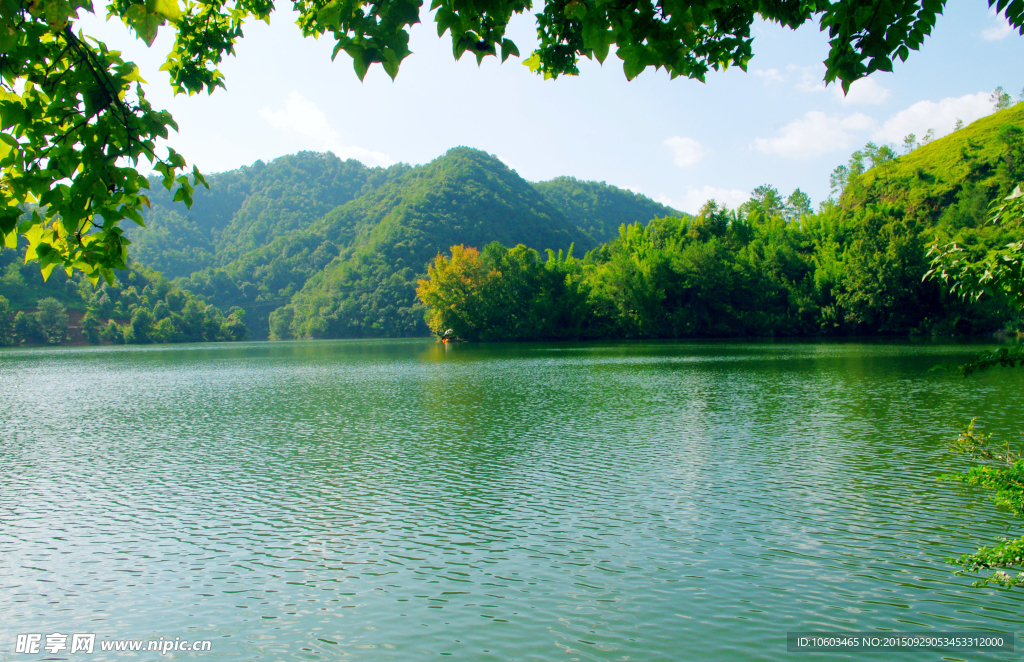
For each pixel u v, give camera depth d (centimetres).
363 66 351
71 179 391
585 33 367
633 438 2325
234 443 2425
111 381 5212
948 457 1927
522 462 2012
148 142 402
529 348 8738
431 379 4703
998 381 3553
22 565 1277
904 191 13150
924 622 995
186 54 694
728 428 2458
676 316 10100
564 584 1150
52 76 387
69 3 347
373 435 2531
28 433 2722
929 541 1301
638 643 952
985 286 758
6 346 12900
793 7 428
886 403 2909
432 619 1039
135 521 1530
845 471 1805
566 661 909
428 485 1786
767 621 1005
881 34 413
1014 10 434
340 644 973
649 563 1227
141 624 1043
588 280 11338
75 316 14650
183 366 6956
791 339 9119
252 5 702
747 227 11038
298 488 1788
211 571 1240
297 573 1224
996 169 11888
